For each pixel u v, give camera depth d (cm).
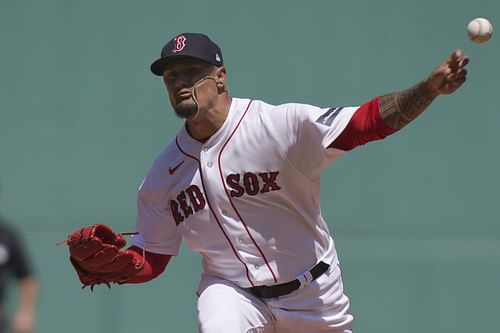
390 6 2592
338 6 2586
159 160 1506
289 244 1463
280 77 2573
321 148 1377
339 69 2581
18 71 2570
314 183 1450
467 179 2606
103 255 1396
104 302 2539
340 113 1362
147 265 1532
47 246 2525
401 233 2594
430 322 2588
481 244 2597
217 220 1458
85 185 2566
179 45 1438
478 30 1350
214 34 2570
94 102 2577
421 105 1267
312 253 1481
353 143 1352
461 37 2605
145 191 1520
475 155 2609
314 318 1495
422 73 2594
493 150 2611
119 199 2567
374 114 1306
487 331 2588
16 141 2562
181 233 1506
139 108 2578
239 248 1459
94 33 2578
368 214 2592
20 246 1742
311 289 1484
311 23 2581
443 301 2592
